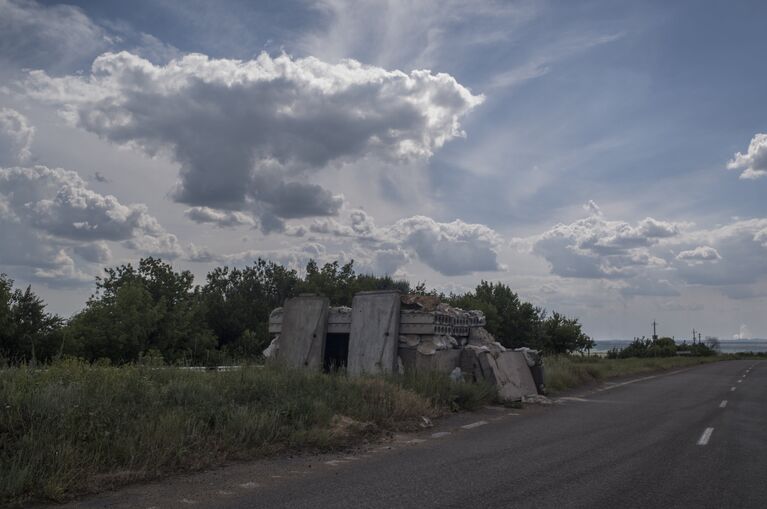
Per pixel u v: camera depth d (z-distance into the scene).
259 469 8.56
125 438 8.27
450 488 7.65
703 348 101.38
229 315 32.97
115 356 23.73
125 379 10.73
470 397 16.30
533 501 7.11
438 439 11.52
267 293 35.19
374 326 19.44
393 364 18.70
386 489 7.55
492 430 12.84
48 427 7.94
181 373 12.62
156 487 7.45
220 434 9.62
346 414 12.21
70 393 9.03
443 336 19.45
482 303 37.75
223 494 7.23
